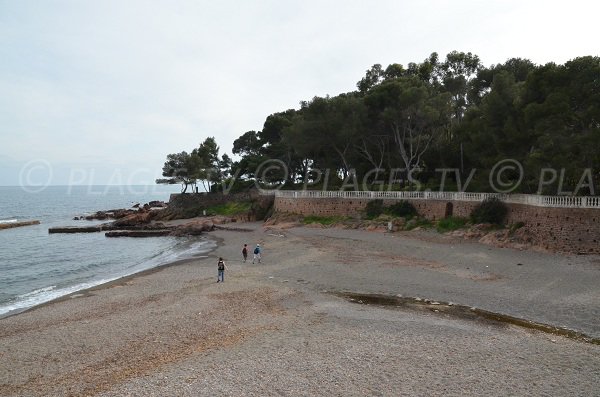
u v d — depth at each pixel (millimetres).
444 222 50781
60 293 33000
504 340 19250
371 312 23969
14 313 27359
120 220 85938
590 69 37062
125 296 29203
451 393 14516
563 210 37156
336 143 69938
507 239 41000
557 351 17922
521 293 26641
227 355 18156
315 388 14969
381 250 42656
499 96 46562
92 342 20328
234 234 63562
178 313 24578
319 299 27156
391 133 68688
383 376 15828
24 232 80188
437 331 20500
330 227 58906
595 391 14555
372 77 88000
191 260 43906
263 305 25984
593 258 34156
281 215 68062
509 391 14617
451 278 31109
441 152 64250
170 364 17422
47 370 17359
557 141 38406
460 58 78375
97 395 14891
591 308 23234
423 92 59250
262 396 14469
